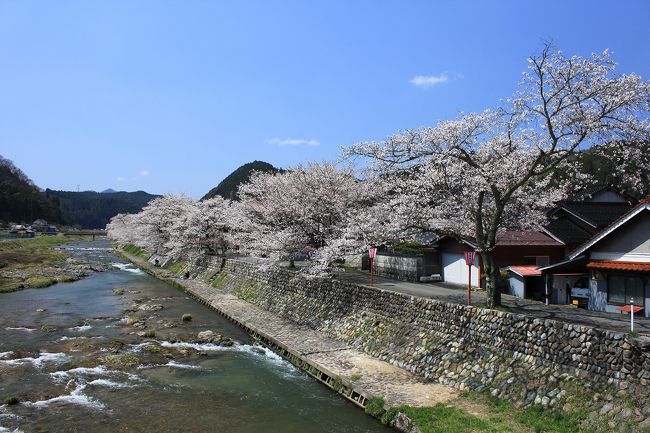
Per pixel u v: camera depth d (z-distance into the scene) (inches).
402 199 729.6
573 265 746.2
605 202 1020.5
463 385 551.2
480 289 887.7
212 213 1785.2
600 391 433.7
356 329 805.9
